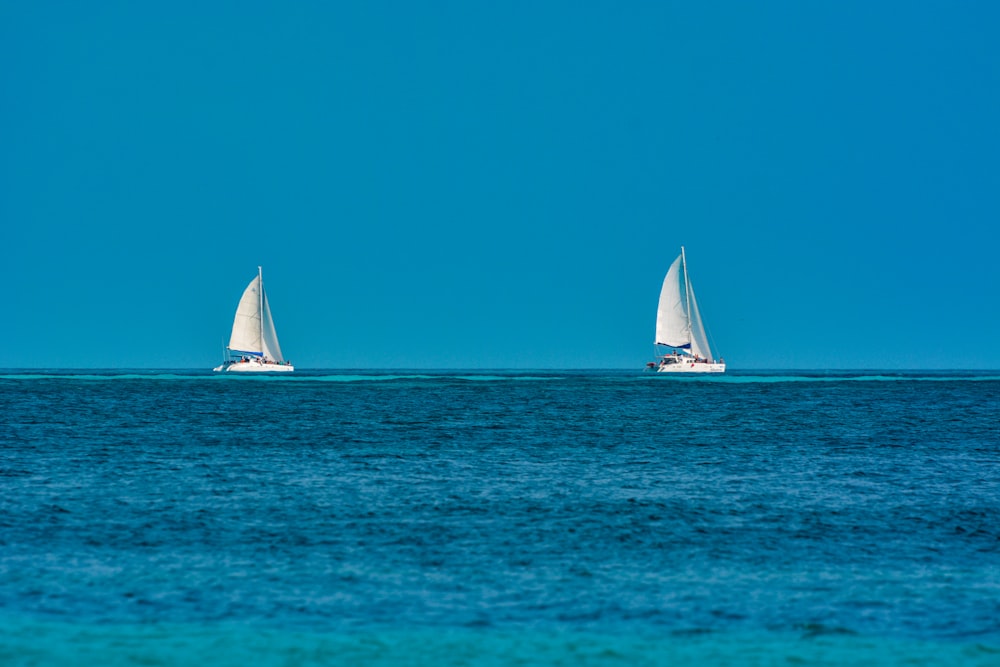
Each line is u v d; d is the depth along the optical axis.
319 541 79.69
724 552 77.06
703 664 53.25
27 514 88.75
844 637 57.38
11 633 56.59
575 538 81.69
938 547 79.06
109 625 58.31
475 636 57.16
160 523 85.94
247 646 55.19
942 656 54.53
